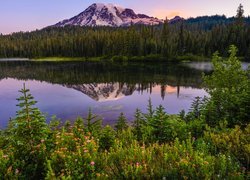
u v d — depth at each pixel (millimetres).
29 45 165625
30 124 5984
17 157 5535
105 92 41062
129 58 107750
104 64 95938
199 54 113000
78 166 4824
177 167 4434
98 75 63781
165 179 4133
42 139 5875
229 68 13188
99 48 131250
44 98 36156
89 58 128250
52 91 42875
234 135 5742
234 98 10094
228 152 5027
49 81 56406
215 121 9711
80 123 8539
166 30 121062
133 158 4828
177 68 75438
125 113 26312
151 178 4293
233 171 4246
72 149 5863
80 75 65062
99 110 28062
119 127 12969
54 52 145625
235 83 12703
